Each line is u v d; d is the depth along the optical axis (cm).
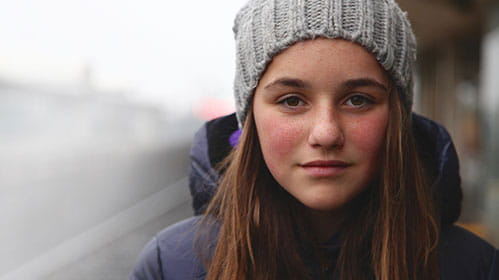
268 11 110
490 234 412
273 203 125
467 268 127
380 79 108
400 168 111
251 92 118
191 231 136
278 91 108
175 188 834
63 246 509
